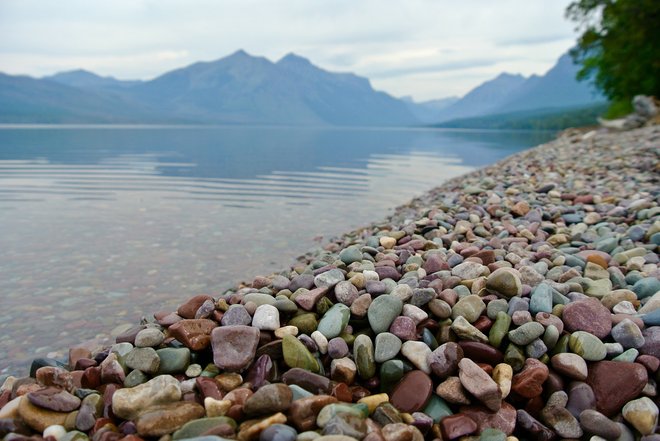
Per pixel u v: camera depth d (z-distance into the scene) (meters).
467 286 0.69
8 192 2.56
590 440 0.48
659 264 0.80
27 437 0.46
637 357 0.53
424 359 0.55
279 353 0.58
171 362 0.57
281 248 1.47
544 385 0.53
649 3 4.67
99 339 0.85
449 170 3.95
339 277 0.71
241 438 0.44
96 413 0.51
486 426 0.49
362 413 0.47
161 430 0.46
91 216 1.95
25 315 0.95
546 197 1.42
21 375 0.73
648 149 2.18
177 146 7.14
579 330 0.57
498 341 0.57
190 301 0.72
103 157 4.93
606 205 1.25
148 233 1.66
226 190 2.71
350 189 2.80
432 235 1.08
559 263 0.82
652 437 0.47
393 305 0.62
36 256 1.36
